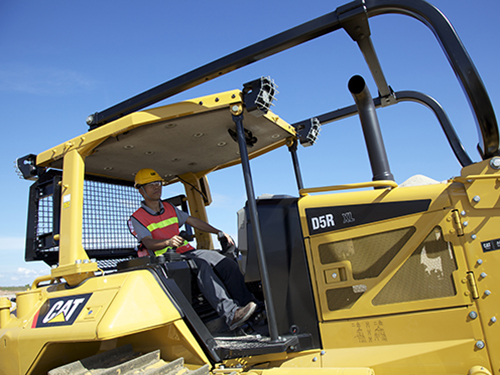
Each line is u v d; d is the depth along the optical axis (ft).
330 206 7.23
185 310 7.50
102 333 6.28
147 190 10.00
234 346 7.22
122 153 9.90
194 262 9.12
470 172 6.31
